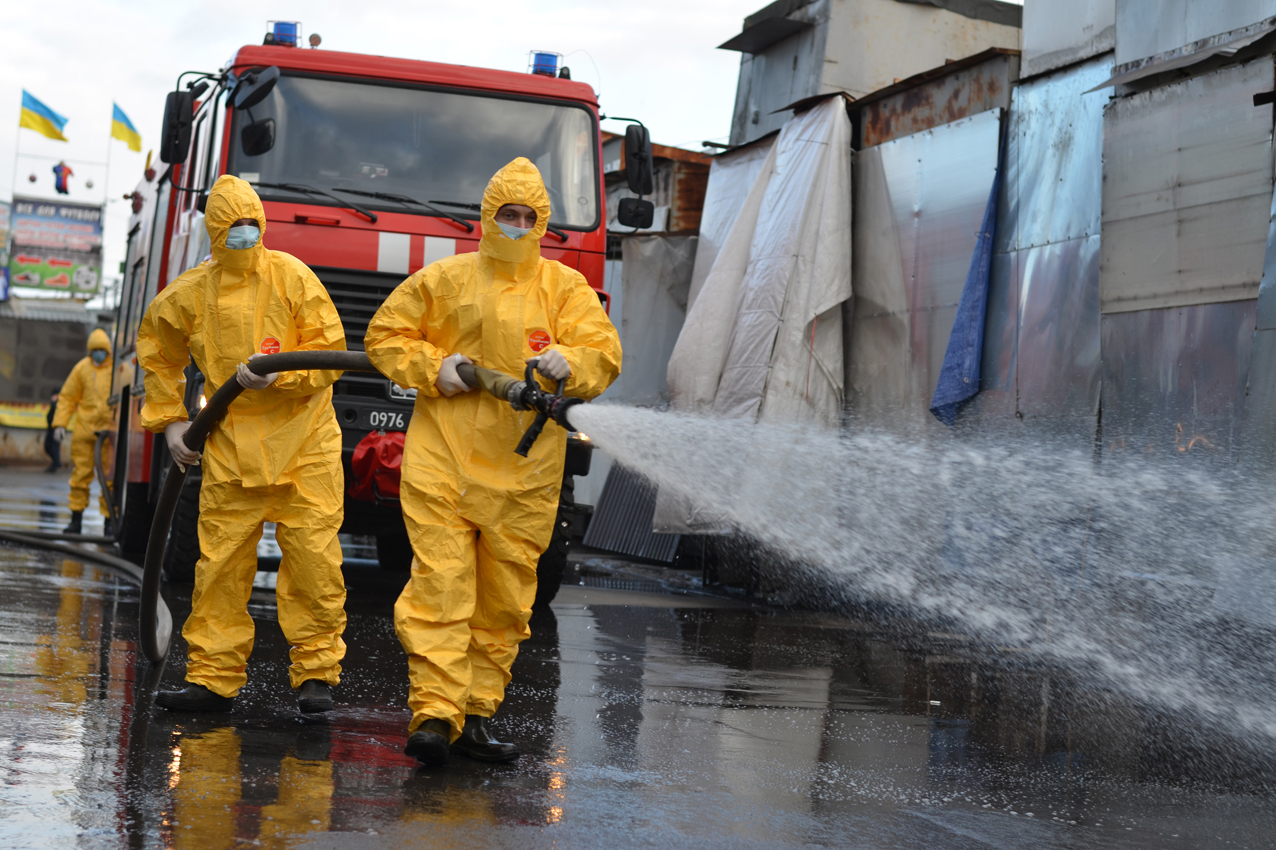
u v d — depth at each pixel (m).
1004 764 4.55
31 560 10.09
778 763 4.34
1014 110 9.42
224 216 4.52
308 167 8.15
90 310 36.12
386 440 7.70
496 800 3.56
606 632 7.79
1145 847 3.52
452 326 4.09
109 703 4.59
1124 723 5.52
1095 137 8.64
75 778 3.48
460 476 3.98
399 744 4.26
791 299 10.59
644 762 4.21
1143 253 7.86
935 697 5.98
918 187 10.25
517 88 8.68
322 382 4.60
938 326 9.95
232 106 8.16
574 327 4.10
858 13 13.89
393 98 8.45
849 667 6.86
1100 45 8.74
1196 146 7.51
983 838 3.51
